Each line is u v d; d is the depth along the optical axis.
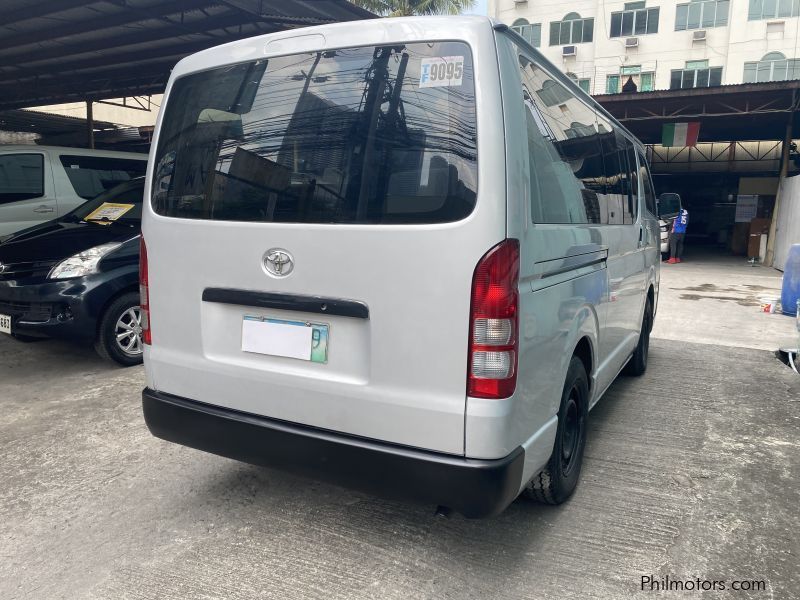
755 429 3.92
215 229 2.38
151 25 9.39
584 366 3.02
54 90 14.88
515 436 2.08
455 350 1.99
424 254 2.00
